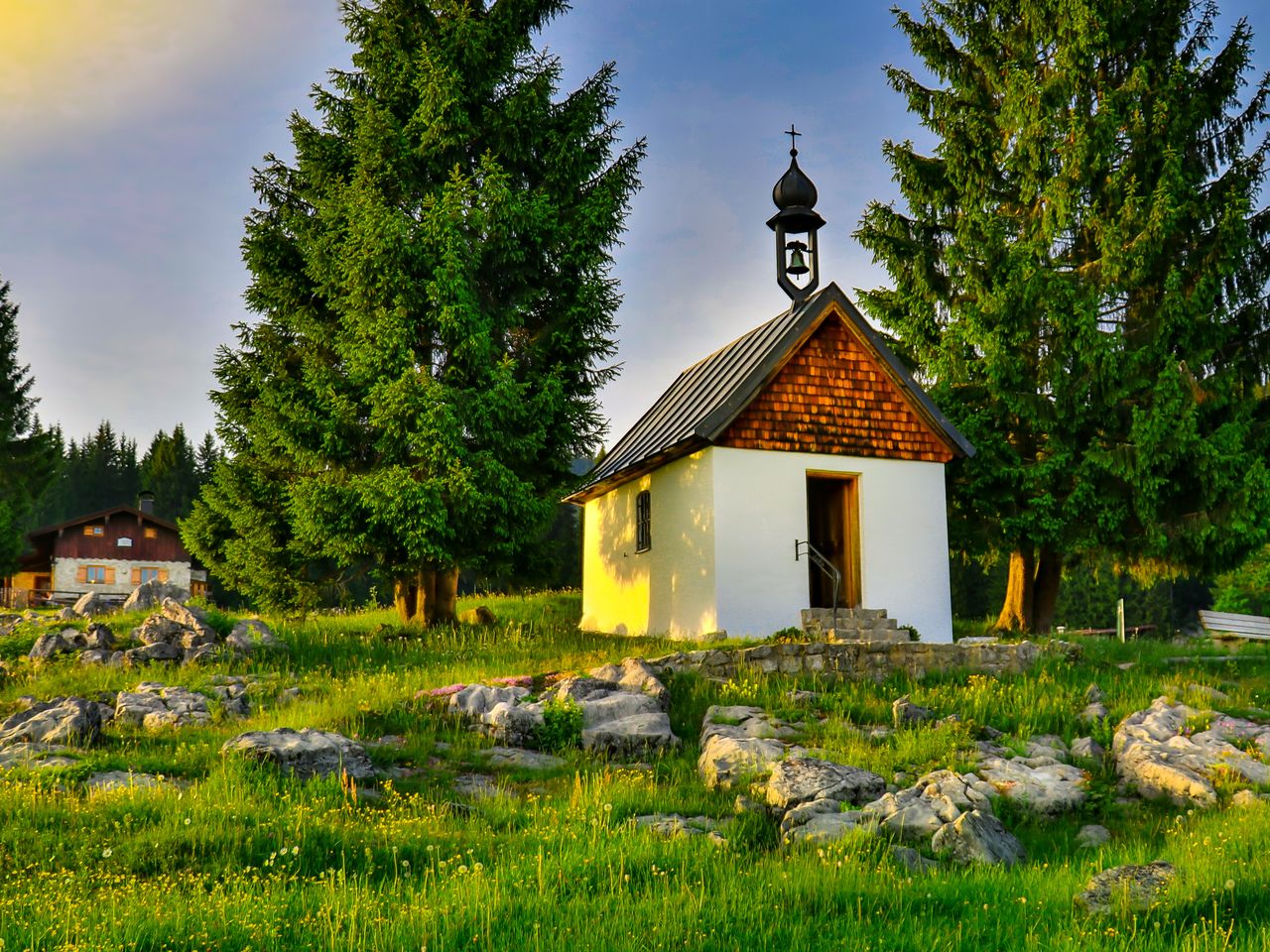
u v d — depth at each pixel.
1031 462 23.11
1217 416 22.27
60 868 7.76
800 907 7.34
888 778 11.38
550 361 22.23
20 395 47.50
